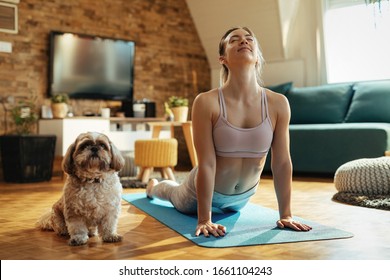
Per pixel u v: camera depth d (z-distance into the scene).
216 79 7.79
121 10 6.67
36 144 5.11
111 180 2.15
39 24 5.84
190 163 7.48
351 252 1.94
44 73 5.89
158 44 7.12
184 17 7.45
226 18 7.14
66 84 6.04
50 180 5.31
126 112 6.59
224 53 2.56
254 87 2.46
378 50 6.38
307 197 3.66
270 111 2.47
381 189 3.41
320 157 5.28
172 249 2.03
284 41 6.91
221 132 2.39
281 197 2.51
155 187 3.43
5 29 5.51
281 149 2.52
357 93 5.72
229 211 2.97
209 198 2.38
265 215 2.83
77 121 5.58
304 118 6.02
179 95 7.41
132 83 6.72
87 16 6.30
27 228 2.56
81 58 6.16
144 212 3.06
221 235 2.24
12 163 5.07
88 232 2.31
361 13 6.45
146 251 1.99
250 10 6.80
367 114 5.50
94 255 1.93
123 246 2.09
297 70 6.96
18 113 5.49
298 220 2.62
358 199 3.27
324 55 6.70
